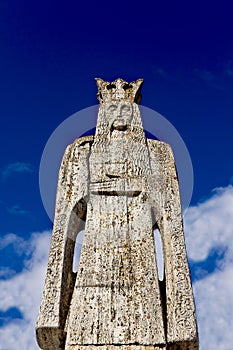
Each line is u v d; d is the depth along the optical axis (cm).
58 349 771
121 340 736
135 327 748
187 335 746
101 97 1041
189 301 776
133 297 777
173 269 810
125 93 1030
